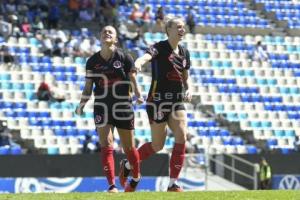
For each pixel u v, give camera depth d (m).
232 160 78.88
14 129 79.12
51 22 94.56
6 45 87.81
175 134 33.91
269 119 91.94
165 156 73.12
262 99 94.19
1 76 84.69
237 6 109.56
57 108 82.75
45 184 69.94
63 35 91.69
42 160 70.19
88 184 70.94
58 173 70.50
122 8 102.81
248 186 78.50
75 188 70.56
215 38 102.06
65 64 88.88
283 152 84.75
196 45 99.69
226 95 92.62
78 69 88.62
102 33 32.97
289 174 80.12
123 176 36.09
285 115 93.25
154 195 28.98
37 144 78.69
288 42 105.69
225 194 29.48
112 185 33.47
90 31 95.94
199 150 81.81
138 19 100.56
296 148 87.31
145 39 97.88
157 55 33.22
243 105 92.38
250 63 98.75
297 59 102.75
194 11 106.44
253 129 89.44
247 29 106.81
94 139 78.50
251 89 94.94
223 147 85.06
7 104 81.50
